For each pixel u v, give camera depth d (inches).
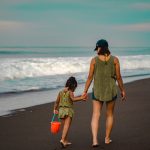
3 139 298.2
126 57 1631.4
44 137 302.5
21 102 498.3
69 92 278.5
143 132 308.2
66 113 274.8
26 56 2635.3
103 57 269.9
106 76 268.8
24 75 908.6
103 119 366.9
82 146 273.0
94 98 272.1
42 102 501.7
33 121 369.4
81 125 340.8
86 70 1139.9
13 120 374.3
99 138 292.4
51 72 1024.2
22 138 300.4
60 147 272.7
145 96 541.0
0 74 846.5
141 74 1048.8
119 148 264.8
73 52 3823.8
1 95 565.3
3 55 2687.0
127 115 384.2
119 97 528.4
